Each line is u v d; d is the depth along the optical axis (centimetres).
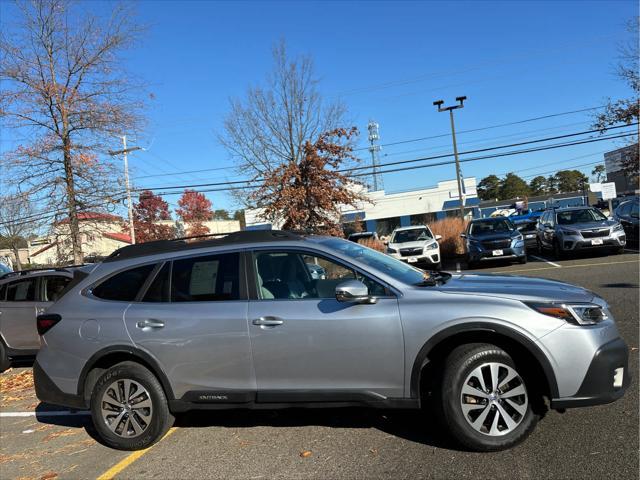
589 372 357
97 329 439
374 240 2255
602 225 1518
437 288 399
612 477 321
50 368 455
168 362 421
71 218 1528
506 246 1589
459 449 379
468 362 368
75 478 399
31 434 522
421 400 400
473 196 4953
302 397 399
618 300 828
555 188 10144
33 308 795
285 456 396
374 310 388
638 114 1988
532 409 375
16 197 1485
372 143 4416
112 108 1502
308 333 394
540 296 377
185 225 4812
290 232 461
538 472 335
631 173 2311
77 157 1468
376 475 352
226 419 489
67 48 1452
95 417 439
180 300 432
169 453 424
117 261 468
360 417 461
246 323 406
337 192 1772
